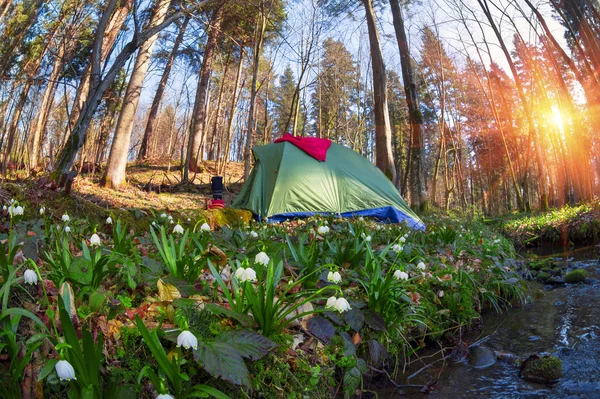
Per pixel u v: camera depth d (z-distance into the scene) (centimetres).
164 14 1252
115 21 1332
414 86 1594
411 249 490
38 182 531
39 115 1689
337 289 233
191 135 1606
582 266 729
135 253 294
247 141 1480
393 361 314
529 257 945
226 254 360
